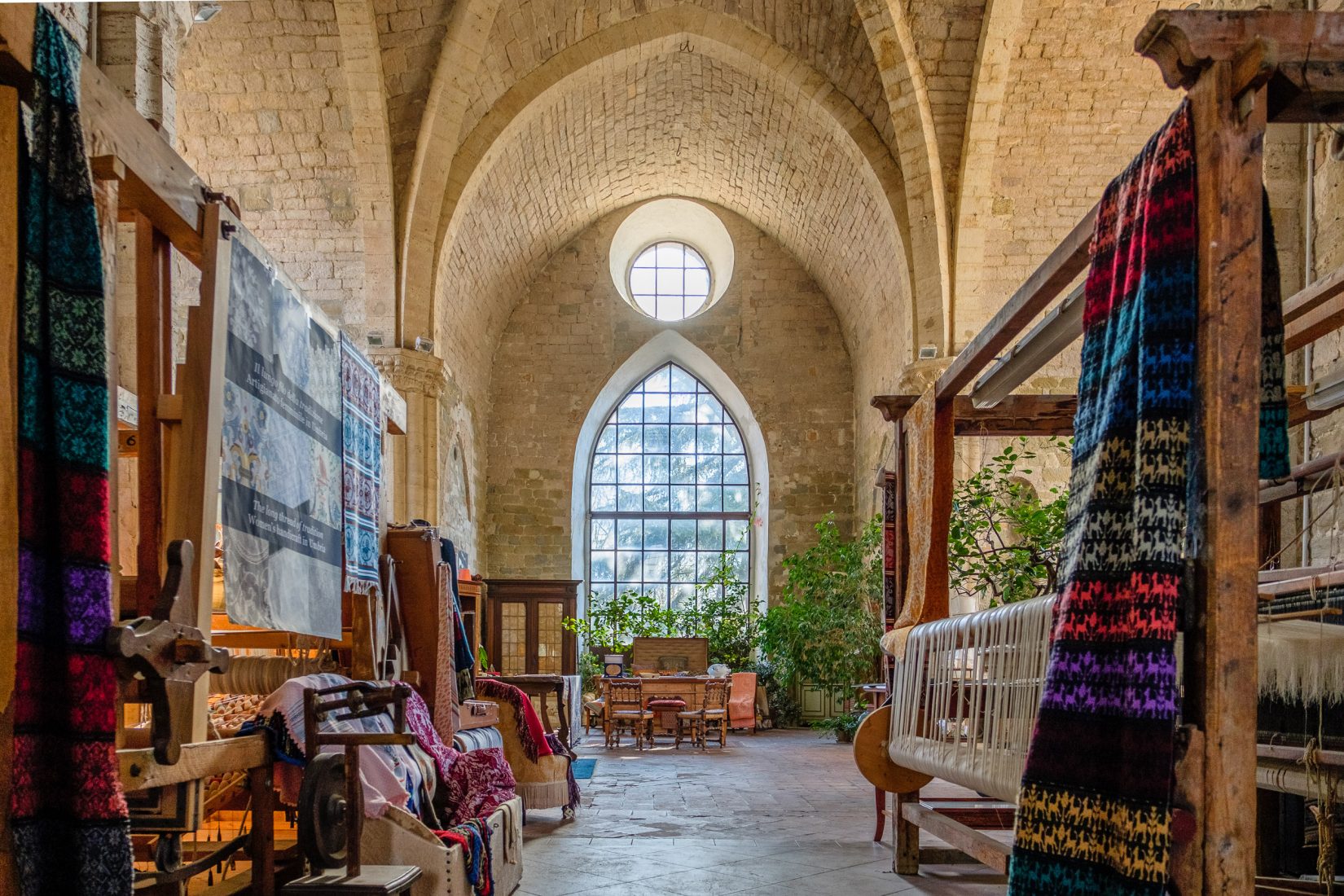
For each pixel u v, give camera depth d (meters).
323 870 3.78
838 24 12.36
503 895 5.14
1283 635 4.30
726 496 19.39
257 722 3.96
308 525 4.57
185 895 3.66
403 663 5.96
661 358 19.36
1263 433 3.06
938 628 5.33
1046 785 2.81
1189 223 2.68
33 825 2.49
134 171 3.20
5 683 2.41
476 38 11.52
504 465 18.25
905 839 5.89
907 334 13.52
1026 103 12.28
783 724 17.25
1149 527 2.60
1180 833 2.53
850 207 14.86
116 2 6.43
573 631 17.08
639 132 15.72
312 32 11.07
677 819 7.84
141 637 2.75
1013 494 9.41
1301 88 2.62
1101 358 3.20
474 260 14.98
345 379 5.21
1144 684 2.55
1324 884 4.03
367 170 12.07
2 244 2.53
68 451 2.62
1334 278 4.48
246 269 3.91
